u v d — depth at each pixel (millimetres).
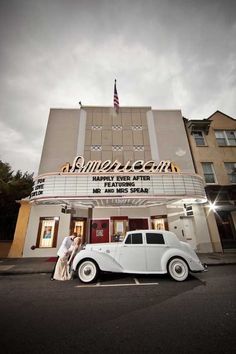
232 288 5246
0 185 12695
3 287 5695
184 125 16141
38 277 6973
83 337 2961
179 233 12367
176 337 2920
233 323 3291
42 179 10344
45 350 2646
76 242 6887
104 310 3967
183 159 14539
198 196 10375
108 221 12961
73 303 4371
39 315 3754
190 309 3914
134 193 10070
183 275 6086
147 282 6051
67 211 11703
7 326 3328
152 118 16203
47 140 14516
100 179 10211
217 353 2514
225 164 14820
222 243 12383
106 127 15641
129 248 6406
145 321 3451
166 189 10266
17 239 11516
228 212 13164
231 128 15938
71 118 15625
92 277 6109
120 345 2742
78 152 14406
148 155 14859
